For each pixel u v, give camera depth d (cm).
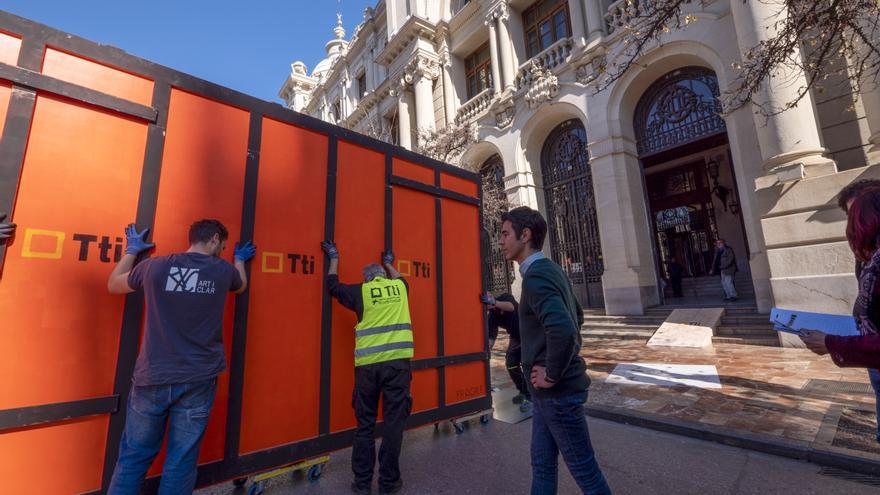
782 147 688
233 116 297
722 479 280
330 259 325
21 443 206
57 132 229
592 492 176
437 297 412
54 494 211
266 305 293
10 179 210
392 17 1903
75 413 217
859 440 312
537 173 1327
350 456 353
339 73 2508
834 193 631
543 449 198
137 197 251
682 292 1293
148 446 203
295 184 321
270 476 281
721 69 873
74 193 230
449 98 1609
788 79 685
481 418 427
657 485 276
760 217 703
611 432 385
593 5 1130
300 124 332
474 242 467
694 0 924
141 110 256
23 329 209
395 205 392
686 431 364
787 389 455
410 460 334
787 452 309
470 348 433
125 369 235
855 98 678
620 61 1052
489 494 271
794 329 170
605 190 1072
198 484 249
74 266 227
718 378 517
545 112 1252
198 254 231
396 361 288
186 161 272
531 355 192
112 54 251
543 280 187
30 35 226
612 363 657
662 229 1600
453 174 456
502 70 1412
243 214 290
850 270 610
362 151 372
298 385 302
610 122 1085
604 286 1050
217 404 264
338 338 332
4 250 205
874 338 139
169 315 211
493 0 1444
